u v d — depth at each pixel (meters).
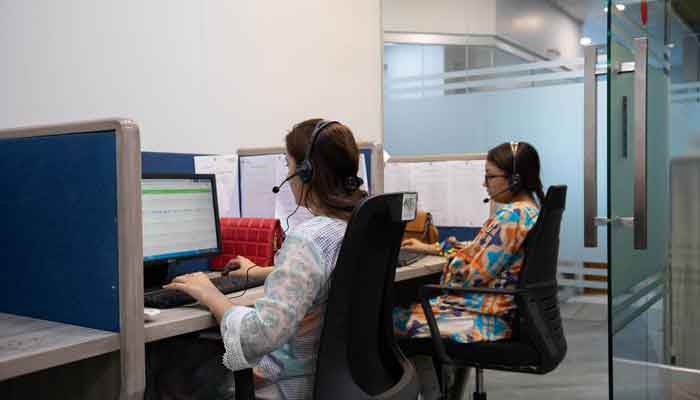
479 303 2.01
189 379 1.72
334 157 1.29
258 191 2.22
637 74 1.86
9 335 1.13
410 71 4.12
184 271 1.96
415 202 1.37
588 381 3.02
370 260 1.26
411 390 1.31
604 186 3.66
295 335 1.25
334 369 1.18
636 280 1.94
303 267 1.18
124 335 1.14
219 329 1.37
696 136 3.26
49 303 1.26
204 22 2.85
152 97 2.64
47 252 1.25
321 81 3.50
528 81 3.85
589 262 3.73
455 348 1.97
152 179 1.71
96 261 1.18
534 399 2.79
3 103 2.18
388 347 1.41
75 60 2.38
